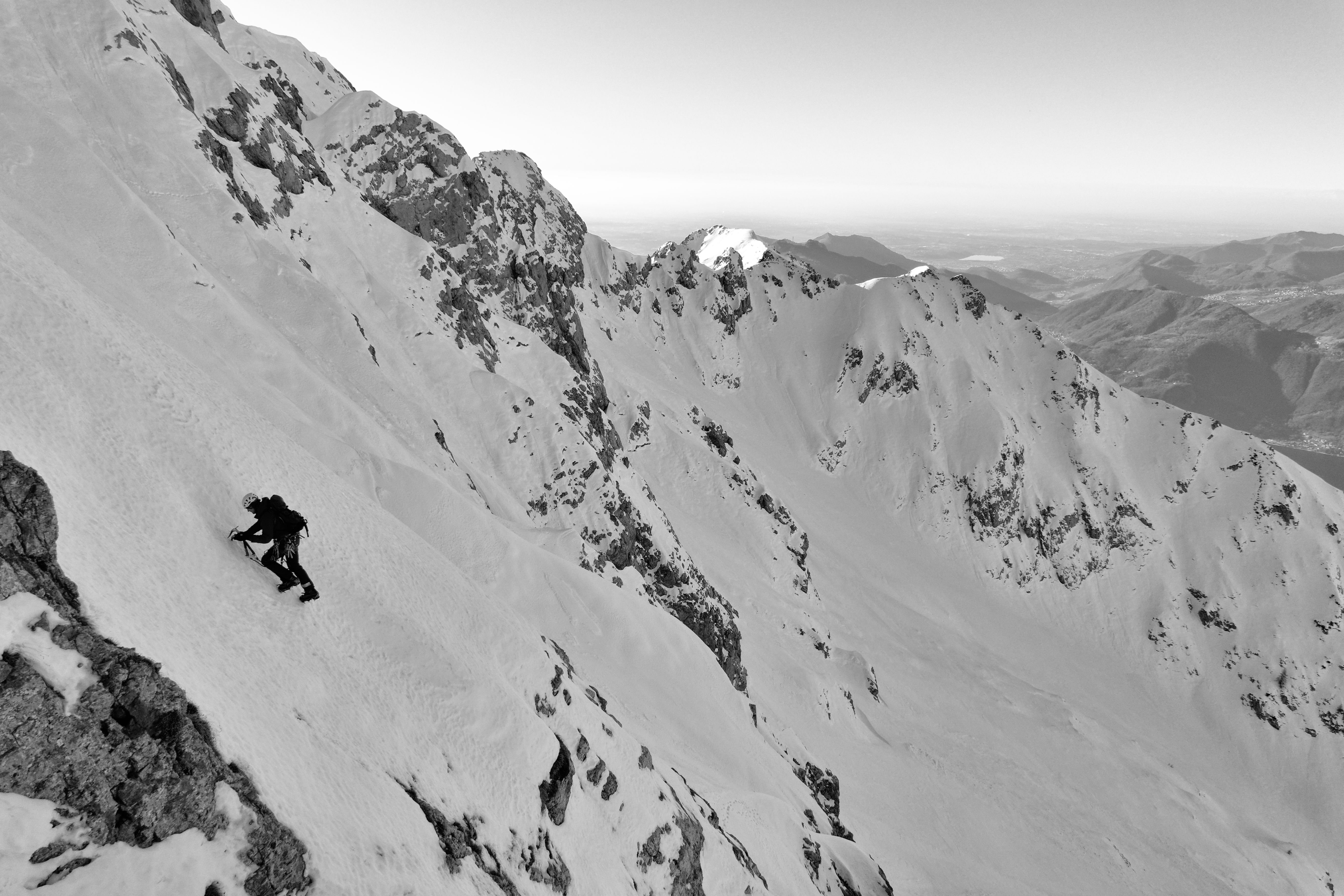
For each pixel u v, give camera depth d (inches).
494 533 1732.3
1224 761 6446.9
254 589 586.9
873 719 3902.6
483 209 4532.5
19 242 637.9
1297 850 4613.7
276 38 4675.2
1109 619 7672.2
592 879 778.2
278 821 448.5
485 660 799.1
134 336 694.5
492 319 3494.1
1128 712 6466.5
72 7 1879.9
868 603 5782.5
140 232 1473.9
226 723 457.7
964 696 4854.8
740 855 1176.8
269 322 1862.7
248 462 683.4
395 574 770.2
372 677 641.0
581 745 869.8
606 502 2819.9
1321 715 6948.8
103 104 1806.1
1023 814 3560.5
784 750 2396.7
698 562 4141.2
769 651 3651.6
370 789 542.0
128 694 405.7
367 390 2037.4
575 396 3508.9
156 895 375.6
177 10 2876.5
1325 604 7765.8
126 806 383.6
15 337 533.6
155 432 601.6
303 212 2497.5
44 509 427.8
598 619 1877.5
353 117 4084.6
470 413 2618.1
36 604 393.1
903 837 2795.3
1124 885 3280.0
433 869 546.6
